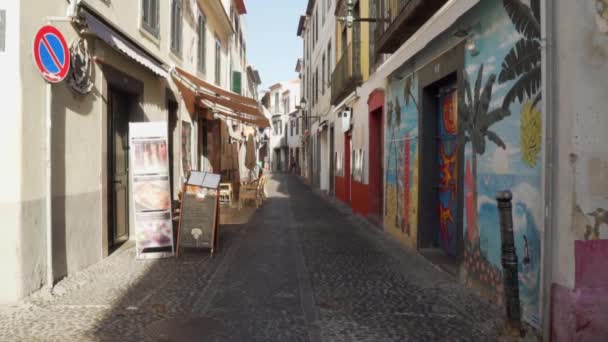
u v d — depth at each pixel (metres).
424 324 4.61
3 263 5.08
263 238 9.62
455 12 6.22
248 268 6.92
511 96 4.71
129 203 9.01
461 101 6.03
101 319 4.69
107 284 5.94
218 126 17.80
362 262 7.35
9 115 5.08
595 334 3.73
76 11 5.89
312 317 4.81
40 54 5.22
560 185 3.90
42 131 5.49
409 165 8.57
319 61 25.38
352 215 13.80
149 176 7.53
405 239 8.84
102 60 7.02
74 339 4.18
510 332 4.13
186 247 7.92
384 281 6.21
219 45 18.38
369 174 12.16
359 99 13.80
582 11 3.73
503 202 4.12
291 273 6.64
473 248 5.69
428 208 7.96
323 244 8.96
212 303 5.24
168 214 7.58
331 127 20.73
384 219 10.55
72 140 6.26
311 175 29.94
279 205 16.91
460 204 6.07
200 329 4.46
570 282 3.79
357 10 13.86
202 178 7.91
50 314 4.81
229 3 21.73
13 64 5.07
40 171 5.46
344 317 4.82
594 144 3.71
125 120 8.78
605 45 3.69
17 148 5.09
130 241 8.80
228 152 20.52
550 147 3.98
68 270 6.18
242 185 16.31
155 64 8.86
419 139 7.91
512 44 4.70
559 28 3.91
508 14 4.77
